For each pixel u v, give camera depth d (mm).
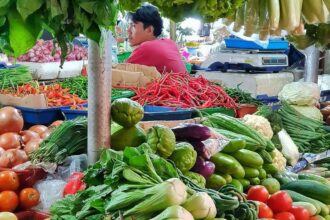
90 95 1913
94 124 1930
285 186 2473
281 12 2137
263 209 2047
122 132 2018
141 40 4688
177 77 3539
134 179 1511
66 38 1387
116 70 3535
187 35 7695
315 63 4781
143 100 3287
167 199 1415
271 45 4969
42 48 4637
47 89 3502
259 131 2799
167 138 1835
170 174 1621
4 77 3830
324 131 3582
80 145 2131
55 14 1252
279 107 3830
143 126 2424
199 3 1636
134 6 1647
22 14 1245
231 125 2494
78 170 2062
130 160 1575
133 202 1438
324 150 3459
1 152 2252
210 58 5145
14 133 2469
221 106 3344
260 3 2158
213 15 1698
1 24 1321
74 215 1605
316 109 3951
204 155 2012
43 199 2035
